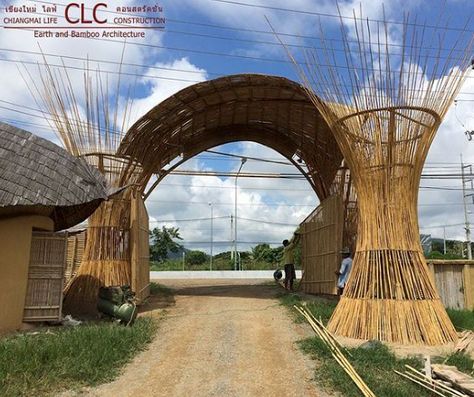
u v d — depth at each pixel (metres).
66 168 9.19
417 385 5.78
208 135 16.70
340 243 12.97
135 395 5.61
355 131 8.60
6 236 8.80
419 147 8.47
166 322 9.95
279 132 16.56
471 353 7.24
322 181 16.14
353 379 5.81
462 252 43.41
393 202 8.52
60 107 11.89
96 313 11.18
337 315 8.67
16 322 8.77
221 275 31.17
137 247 12.14
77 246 16.25
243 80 12.17
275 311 11.24
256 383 6.04
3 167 8.59
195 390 5.80
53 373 5.95
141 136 13.16
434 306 8.12
